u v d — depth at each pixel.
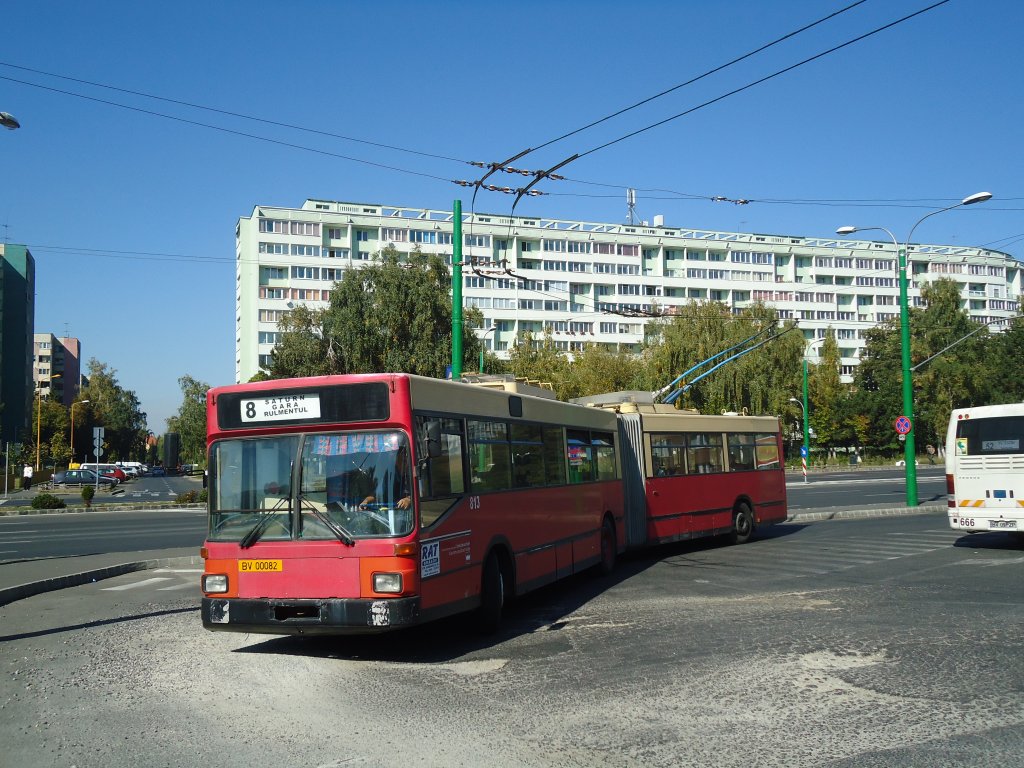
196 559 17.41
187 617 11.33
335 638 9.82
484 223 98.69
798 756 5.48
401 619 8.09
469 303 96.06
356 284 42.28
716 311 51.41
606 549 14.77
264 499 8.67
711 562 16.36
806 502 33.53
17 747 5.91
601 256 103.44
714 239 111.19
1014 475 16.53
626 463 16.66
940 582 12.90
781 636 9.18
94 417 111.25
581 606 11.73
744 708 6.56
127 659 8.78
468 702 6.90
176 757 5.65
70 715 6.70
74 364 171.88
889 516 26.66
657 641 9.11
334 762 5.51
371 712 6.67
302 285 90.50
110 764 5.53
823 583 13.09
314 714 6.64
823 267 117.25
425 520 8.55
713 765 5.36
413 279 42.03
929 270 121.06
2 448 74.50
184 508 39.56
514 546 10.77
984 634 9.09
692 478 18.34
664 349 50.16
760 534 22.36
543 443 12.30
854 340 116.31
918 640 8.85
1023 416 16.53
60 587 14.32
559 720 6.34
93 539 23.94
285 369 43.75
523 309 98.50
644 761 5.44
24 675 8.11
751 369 50.19
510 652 8.84
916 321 68.88
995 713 6.33
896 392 80.94
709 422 19.28
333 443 8.60
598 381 56.88
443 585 8.80
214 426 8.98
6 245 98.94
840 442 85.25
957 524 17.23
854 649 8.49
